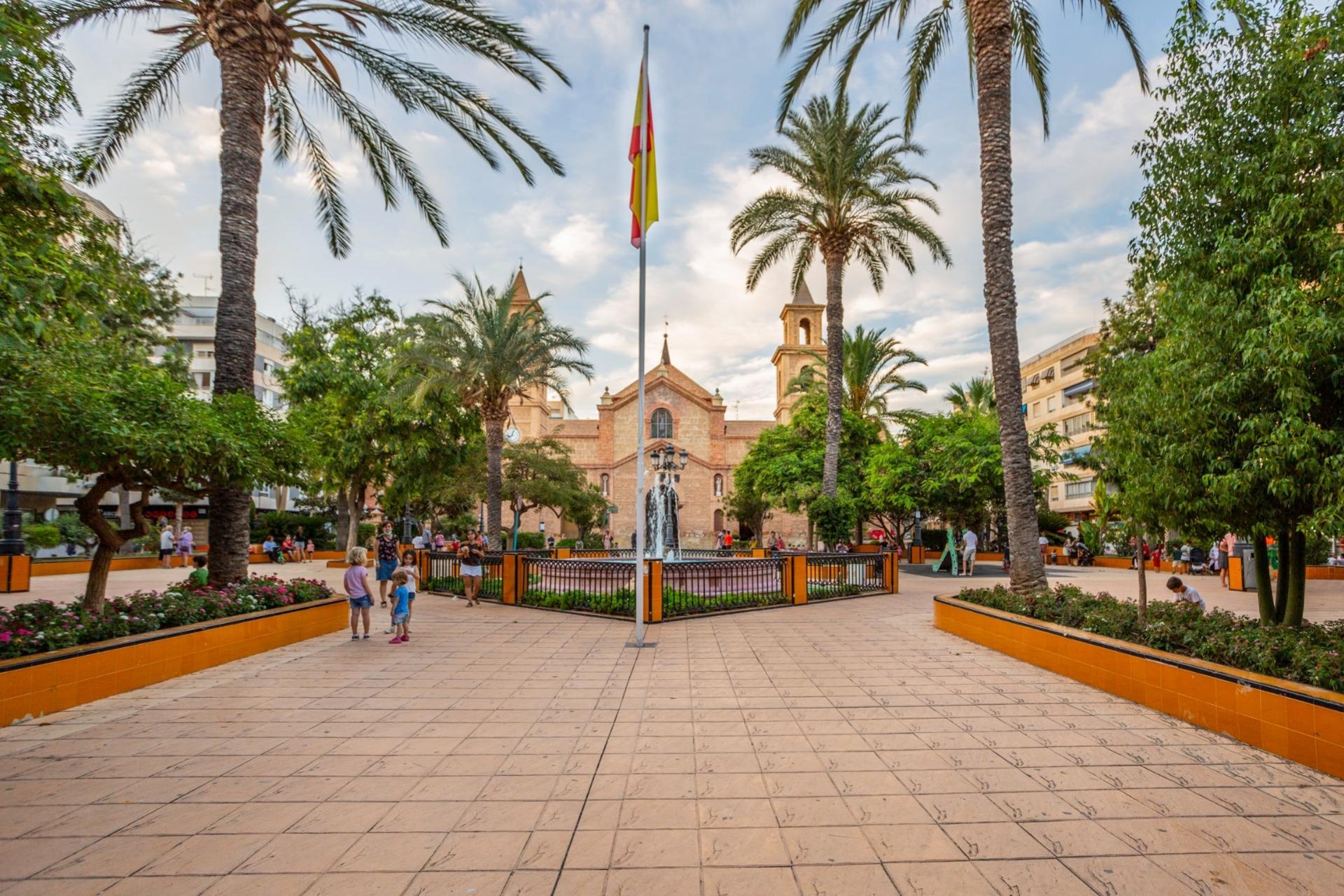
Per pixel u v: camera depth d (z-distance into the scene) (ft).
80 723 19.06
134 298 28.60
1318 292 17.80
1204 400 19.60
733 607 43.75
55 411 21.03
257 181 36.01
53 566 67.15
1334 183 17.79
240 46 34.94
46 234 23.26
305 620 33.12
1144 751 16.72
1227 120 21.40
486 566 51.21
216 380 34.63
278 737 17.87
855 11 42.39
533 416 168.55
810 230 68.54
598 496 129.59
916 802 13.74
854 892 10.42
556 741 17.53
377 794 14.08
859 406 102.22
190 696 22.11
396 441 78.69
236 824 12.71
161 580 63.41
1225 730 17.97
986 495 76.43
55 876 10.80
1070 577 72.59
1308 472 17.60
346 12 38.60
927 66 46.44
